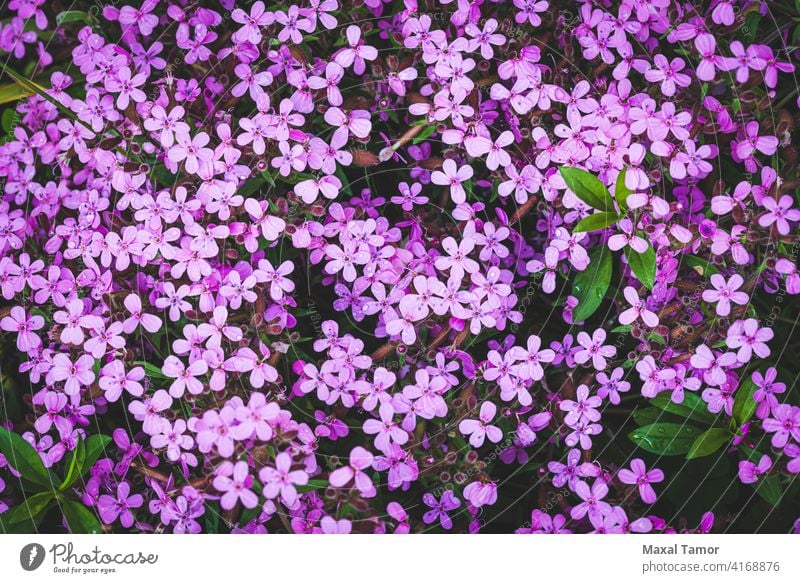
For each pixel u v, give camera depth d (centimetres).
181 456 43
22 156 46
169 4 46
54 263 44
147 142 44
